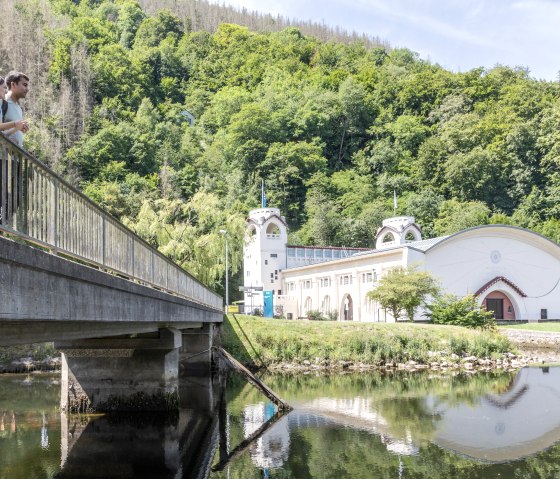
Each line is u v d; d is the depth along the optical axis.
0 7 147.12
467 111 159.88
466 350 48.97
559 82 157.50
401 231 89.19
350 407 27.75
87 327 13.10
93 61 153.62
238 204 123.12
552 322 72.44
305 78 189.75
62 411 23.23
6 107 10.28
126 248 14.73
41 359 43.34
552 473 17.30
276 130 155.25
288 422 24.41
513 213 128.50
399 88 173.38
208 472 17.09
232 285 94.50
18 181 8.77
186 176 130.00
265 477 16.73
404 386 35.09
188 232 52.28
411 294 59.44
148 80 173.88
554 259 75.38
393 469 17.62
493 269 72.19
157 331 22.86
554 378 38.62
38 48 141.00
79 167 111.19
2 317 7.50
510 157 135.50
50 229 9.80
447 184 139.38
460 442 20.86
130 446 19.48
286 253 93.50
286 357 45.62
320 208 127.94
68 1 193.50
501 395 31.39
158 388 22.86
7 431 21.17
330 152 163.00
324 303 82.88
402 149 156.62
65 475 16.33
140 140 126.38
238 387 34.72
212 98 185.25
